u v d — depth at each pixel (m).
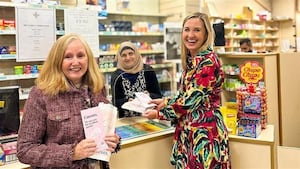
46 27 4.14
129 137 2.19
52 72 1.53
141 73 2.88
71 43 1.55
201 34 1.96
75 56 1.55
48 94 1.49
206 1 8.66
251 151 2.24
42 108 1.48
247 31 10.04
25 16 3.96
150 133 2.30
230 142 2.32
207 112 2.00
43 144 1.48
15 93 1.92
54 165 1.43
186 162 2.05
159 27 6.49
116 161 2.07
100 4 5.36
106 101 1.74
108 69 5.48
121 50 2.85
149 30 6.33
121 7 6.06
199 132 1.98
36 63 4.66
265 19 10.62
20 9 3.91
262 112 2.41
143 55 6.26
